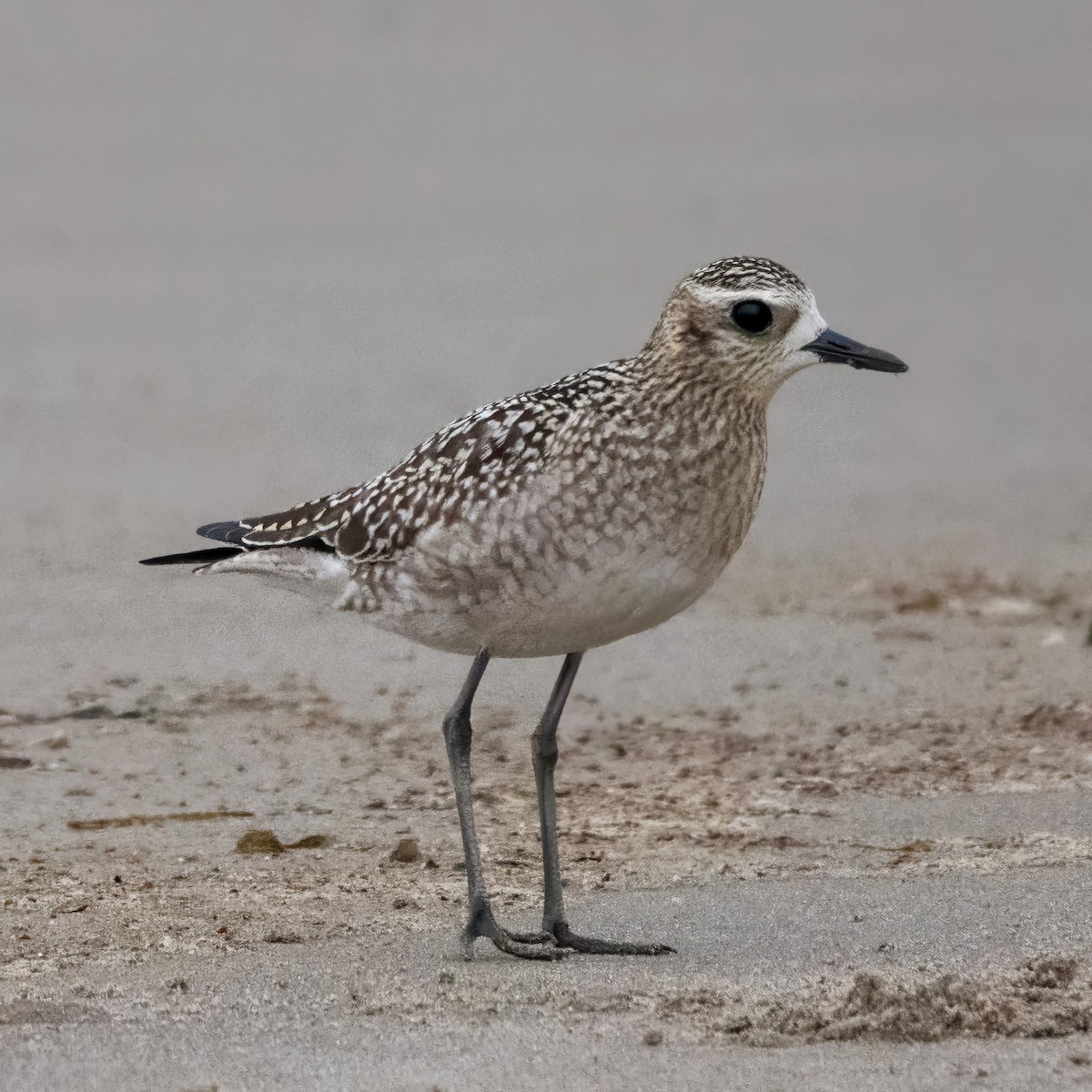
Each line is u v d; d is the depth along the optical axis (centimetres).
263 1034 990
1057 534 2230
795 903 1184
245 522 1218
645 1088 918
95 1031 997
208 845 1346
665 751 1566
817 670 1761
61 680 1723
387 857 1322
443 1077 932
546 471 1091
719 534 1123
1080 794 1407
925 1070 938
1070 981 1035
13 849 1334
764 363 1118
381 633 1883
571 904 1209
